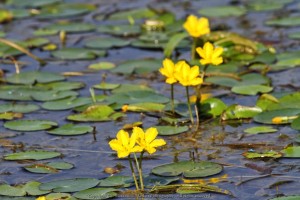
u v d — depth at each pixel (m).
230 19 12.38
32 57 10.67
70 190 6.97
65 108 9.04
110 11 12.98
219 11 12.66
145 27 12.00
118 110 8.98
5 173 7.48
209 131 8.33
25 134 8.41
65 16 12.84
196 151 7.84
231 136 8.16
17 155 7.83
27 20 12.73
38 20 12.71
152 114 8.83
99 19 12.62
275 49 10.93
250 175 7.23
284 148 7.68
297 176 7.18
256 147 7.84
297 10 12.62
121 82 9.91
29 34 12.00
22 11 13.10
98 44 11.39
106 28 12.12
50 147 8.08
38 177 7.38
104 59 10.85
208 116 8.71
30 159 7.75
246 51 10.65
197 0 13.52
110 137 8.27
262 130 8.20
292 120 8.39
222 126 8.45
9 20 12.70
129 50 11.19
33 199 6.84
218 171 7.27
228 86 9.57
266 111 8.63
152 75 10.13
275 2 13.03
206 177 7.20
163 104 9.04
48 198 6.81
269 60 10.42
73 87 9.68
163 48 11.20
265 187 6.98
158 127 8.41
